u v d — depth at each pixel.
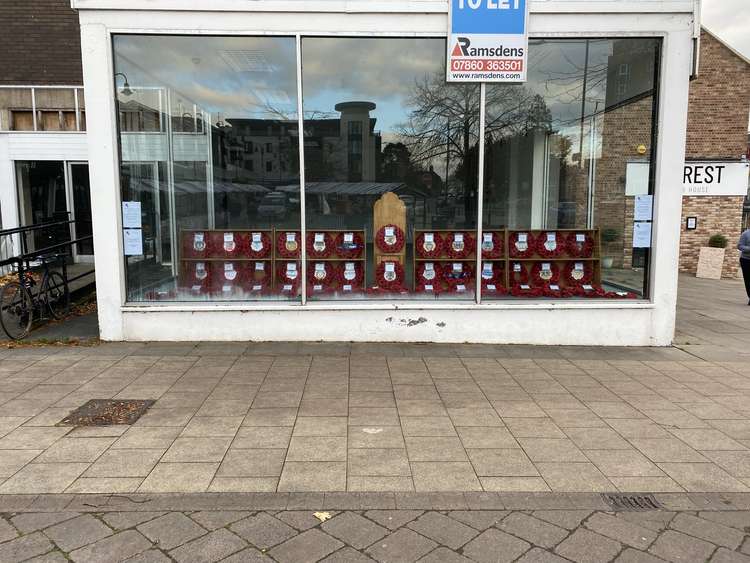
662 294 6.89
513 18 6.54
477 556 2.89
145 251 6.95
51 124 11.69
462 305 6.85
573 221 7.47
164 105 6.94
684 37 6.52
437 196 7.16
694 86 16.19
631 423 4.61
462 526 3.16
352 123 7.02
